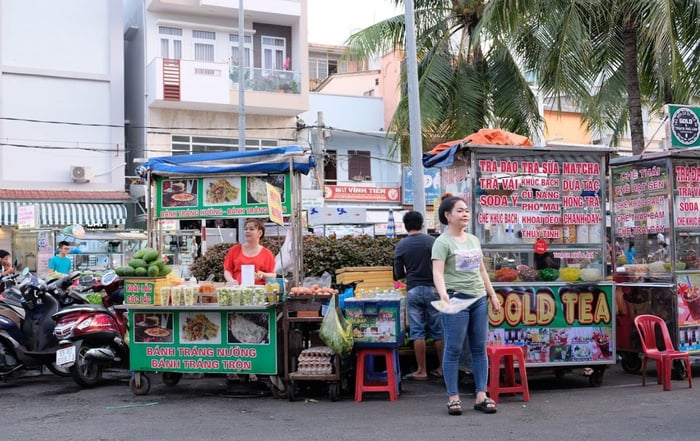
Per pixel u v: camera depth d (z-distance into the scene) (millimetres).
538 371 7977
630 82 12422
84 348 8125
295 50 25609
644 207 8719
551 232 7816
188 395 7500
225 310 7152
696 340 8156
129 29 24469
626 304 8602
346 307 6992
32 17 21703
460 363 7617
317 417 6332
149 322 7398
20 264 20328
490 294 6461
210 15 24562
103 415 6629
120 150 22547
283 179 7930
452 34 16219
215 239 18156
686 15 11773
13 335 8133
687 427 5738
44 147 21656
